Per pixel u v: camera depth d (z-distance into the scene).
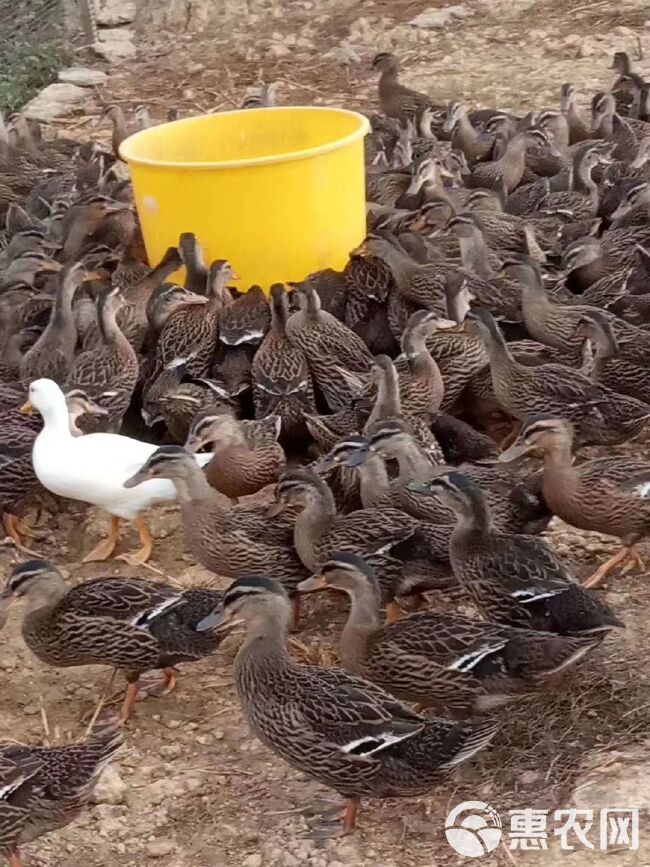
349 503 2.84
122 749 2.31
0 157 4.93
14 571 2.37
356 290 3.59
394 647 2.21
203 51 6.94
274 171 3.49
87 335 3.46
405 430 2.66
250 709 2.13
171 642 2.30
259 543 2.57
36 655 2.41
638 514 2.59
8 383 3.26
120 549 2.91
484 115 5.39
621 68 5.81
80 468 2.77
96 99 6.35
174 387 3.23
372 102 6.12
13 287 3.82
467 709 2.21
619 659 2.37
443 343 3.28
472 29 7.02
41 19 6.74
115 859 2.07
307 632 2.59
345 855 2.03
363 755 1.99
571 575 2.44
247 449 2.90
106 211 4.11
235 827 2.12
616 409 3.00
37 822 1.98
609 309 3.57
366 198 4.39
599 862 1.96
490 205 4.25
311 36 7.09
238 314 3.38
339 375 3.25
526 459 3.03
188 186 3.52
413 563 2.48
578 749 2.17
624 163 4.61
